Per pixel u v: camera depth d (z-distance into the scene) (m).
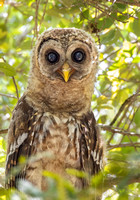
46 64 9.56
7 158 9.59
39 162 8.93
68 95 9.44
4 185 9.61
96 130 9.83
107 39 11.50
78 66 9.60
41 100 9.44
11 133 9.59
